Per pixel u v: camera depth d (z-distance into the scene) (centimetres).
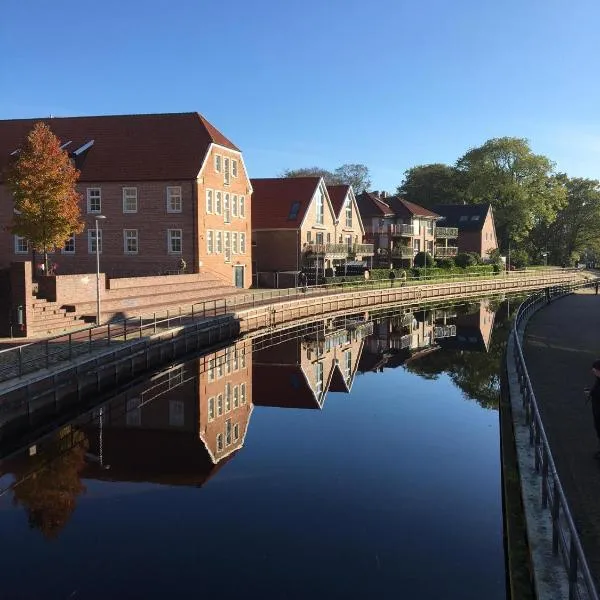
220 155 4753
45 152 3225
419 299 5922
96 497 1221
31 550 1002
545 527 845
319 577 914
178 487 1269
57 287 2845
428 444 1555
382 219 7512
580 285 6769
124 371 2253
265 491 1245
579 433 1285
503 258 8856
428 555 979
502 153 8956
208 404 2014
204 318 3167
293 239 5697
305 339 3512
